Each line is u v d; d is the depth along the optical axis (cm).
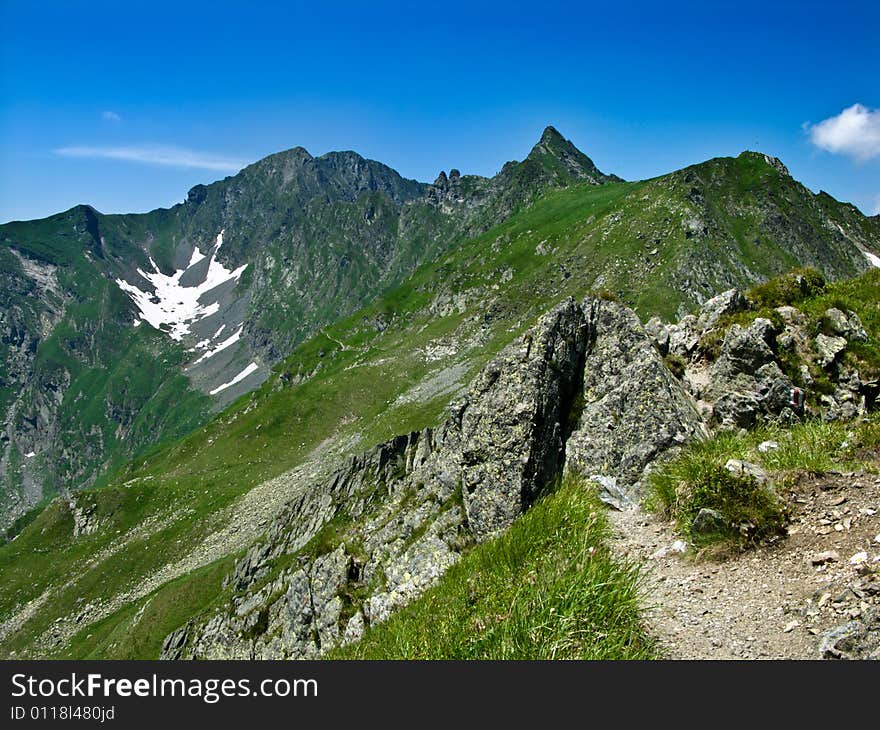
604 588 816
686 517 1128
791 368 1706
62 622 12331
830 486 1085
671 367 1927
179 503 15700
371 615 2125
